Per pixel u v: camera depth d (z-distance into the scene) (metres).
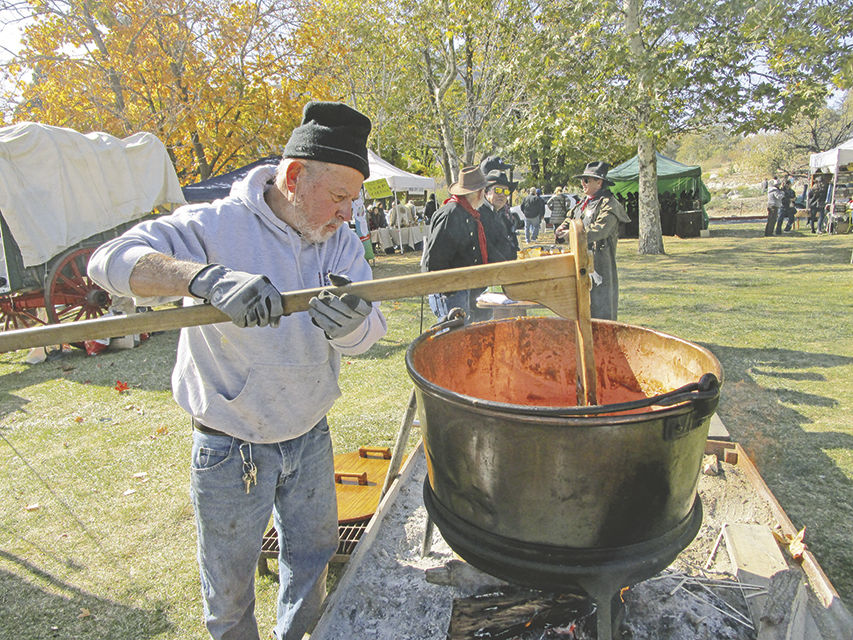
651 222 13.62
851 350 5.34
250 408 1.57
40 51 12.05
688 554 2.24
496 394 2.42
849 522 2.74
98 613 2.43
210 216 1.52
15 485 3.51
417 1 11.99
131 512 3.17
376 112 17.77
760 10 9.76
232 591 1.71
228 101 13.17
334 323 1.31
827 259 11.20
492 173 4.91
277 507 1.86
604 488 1.37
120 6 12.16
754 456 3.41
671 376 2.03
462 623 1.81
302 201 1.50
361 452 3.33
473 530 1.57
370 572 2.20
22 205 6.05
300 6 13.24
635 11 10.79
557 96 11.30
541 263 1.46
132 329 1.40
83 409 4.80
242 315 1.21
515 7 11.14
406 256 15.10
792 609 1.80
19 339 1.42
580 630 1.72
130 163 7.33
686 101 11.69
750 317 6.77
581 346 1.52
